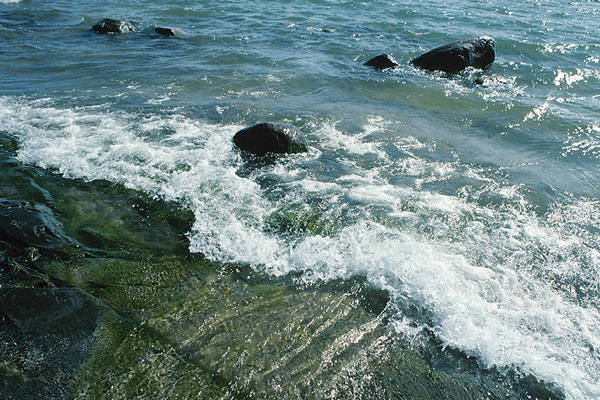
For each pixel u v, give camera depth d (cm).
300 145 712
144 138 734
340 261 475
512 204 595
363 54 1300
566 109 923
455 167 693
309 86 1040
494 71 1188
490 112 911
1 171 605
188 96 944
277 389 336
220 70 1120
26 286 406
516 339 388
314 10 1838
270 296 426
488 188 633
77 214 530
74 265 445
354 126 829
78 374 328
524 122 861
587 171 683
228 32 1488
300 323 396
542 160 718
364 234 520
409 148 752
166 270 451
